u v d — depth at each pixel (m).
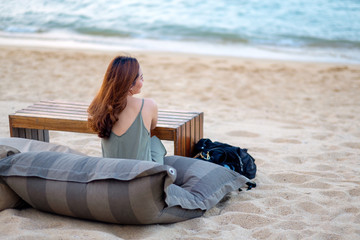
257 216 2.85
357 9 17.25
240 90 7.68
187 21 15.97
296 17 16.33
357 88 7.89
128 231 2.57
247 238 2.55
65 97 6.75
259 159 4.13
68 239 2.37
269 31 14.42
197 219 2.80
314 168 3.94
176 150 3.35
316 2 18.64
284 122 5.78
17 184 2.63
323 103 6.87
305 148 4.56
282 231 2.62
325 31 14.31
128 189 2.41
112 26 15.25
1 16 16.80
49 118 3.53
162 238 2.50
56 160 2.65
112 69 2.77
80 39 13.33
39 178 2.60
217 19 16.20
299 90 7.74
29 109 3.81
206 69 9.34
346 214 2.91
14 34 13.93
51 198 2.57
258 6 18.23
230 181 3.14
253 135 5.07
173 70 9.20
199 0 19.61
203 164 3.16
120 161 2.52
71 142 4.50
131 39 13.40
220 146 3.62
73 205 2.54
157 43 12.77
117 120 2.79
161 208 2.53
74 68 9.09
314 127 5.53
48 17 16.73
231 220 2.82
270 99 7.11
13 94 6.80
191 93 7.39
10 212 2.69
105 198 2.45
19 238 2.35
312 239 2.52
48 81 7.89
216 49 12.03
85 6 18.81
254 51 11.80
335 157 4.29
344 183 3.52
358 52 11.74
